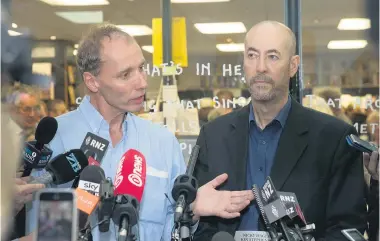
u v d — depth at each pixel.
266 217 1.55
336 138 1.87
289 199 1.60
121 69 1.65
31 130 1.81
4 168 1.18
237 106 3.31
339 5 3.26
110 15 3.46
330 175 1.85
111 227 1.58
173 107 3.33
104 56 1.65
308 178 1.83
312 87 3.26
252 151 1.95
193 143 3.28
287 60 1.87
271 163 1.92
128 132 1.80
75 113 1.81
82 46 1.71
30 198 1.44
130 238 1.39
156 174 1.75
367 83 3.24
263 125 1.95
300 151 1.87
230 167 1.93
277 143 1.93
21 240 1.37
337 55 3.28
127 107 1.70
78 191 1.40
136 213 1.39
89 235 1.49
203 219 1.89
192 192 1.52
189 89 3.35
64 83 3.27
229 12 3.36
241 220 1.86
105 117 1.76
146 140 1.80
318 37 3.29
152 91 3.36
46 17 3.39
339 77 3.26
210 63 3.36
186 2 3.39
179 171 1.83
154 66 3.38
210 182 1.74
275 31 1.86
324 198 1.82
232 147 1.96
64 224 1.18
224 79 3.33
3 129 1.22
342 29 3.28
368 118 3.22
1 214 1.18
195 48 3.38
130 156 1.61
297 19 3.30
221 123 2.04
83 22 3.49
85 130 1.76
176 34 3.40
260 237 1.78
